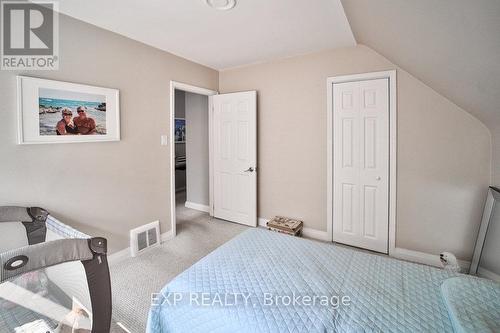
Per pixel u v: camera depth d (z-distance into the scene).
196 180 4.29
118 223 2.44
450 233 2.29
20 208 1.74
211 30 2.29
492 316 0.90
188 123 4.29
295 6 1.87
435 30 1.26
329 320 0.96
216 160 3.70
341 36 2.41
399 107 2.44
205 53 2.91
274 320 0.97
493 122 1.92
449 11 1.03
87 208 2.19
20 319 1.41
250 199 3.40
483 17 0.94
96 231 2.26
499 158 1.98
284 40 2.51
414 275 1.27
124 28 2.23
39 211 1.81
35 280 1.60
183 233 3.20
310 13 1.97
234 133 3.48
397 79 2.43
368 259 1.46
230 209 3.63
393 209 2.52
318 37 2.44
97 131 2.20
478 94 1.64
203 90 3.39
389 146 2.52
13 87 1.72
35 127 1.82
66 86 1.97
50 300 1.56
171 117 2.93
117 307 1.79
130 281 2.12
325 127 2.87
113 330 1.58
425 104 2.32
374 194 2.63
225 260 1.44
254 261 1.42
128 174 2.51
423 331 0.90
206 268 1.35
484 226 2.05
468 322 0.86
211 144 3.74
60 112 1.95
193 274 1.29
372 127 2.60
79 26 2.05
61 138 1.97
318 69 2.86
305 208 3.08
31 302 1.52
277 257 1.47
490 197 2.02
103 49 2.23
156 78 2.74
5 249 1.73
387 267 1.36
